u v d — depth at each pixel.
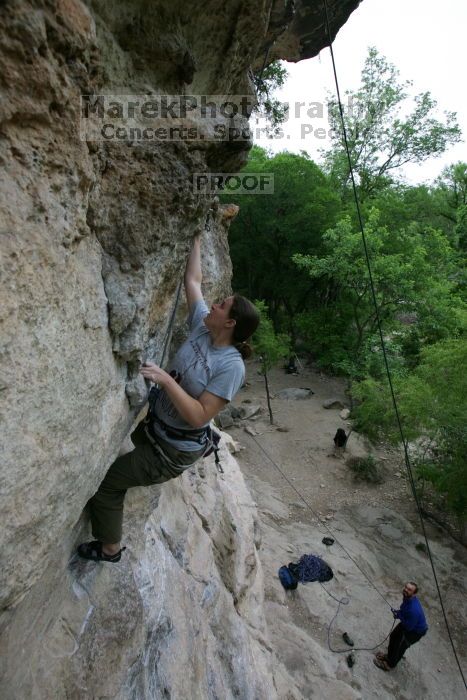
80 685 2.22
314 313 16.42
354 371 13.80
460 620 7.61
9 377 1.15
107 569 2.66
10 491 1.23
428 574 8.45
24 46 1.05
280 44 5.36
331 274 14.02
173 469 2.18
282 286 17.75
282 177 15.36
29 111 1.12
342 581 7.89
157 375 1.86
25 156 1.15
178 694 3.07
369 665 6.54
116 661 2.46
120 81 1.64
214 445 2.36
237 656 4.29
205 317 2.14
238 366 2.02
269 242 16.92
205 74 2.10
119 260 1.74
